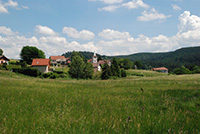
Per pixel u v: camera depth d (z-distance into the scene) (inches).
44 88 573.6
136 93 473.7
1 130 148.3
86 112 229.8
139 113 227.8
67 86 709.3
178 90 507.2
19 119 186.4
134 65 7662.4
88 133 150.6
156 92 484.1
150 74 4709.6
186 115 221.9
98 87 700.7
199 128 168.2
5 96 344.2
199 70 4982.8
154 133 156.7
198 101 313.7
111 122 178.9
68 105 274.5
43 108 246.8
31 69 2491.4
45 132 151.7
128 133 149.6
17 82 756.0
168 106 279.6
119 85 808.9
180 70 5142.7
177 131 158.1
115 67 3142.2
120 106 281.4
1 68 2299.5
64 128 161.5
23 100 307.6
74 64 2918.3
